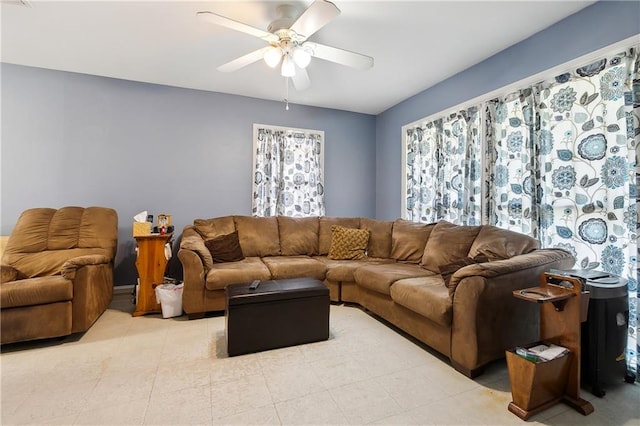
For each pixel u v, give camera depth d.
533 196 2.52
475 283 1.81
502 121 2.86
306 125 4.35
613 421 1.49
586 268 2.22
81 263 2.34
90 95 3.40
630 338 1.94
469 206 3.12
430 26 2.42
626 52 1.98
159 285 2.89
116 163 3.52
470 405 1.60
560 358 1.55
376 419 1.49
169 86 3.70
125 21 2.41
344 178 4.60
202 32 2.55
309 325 2.32
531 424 1.46
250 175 4.07
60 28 2.50
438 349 2.06
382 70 3.22
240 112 4.00
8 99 3.14
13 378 1.80
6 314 2.08
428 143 3.76
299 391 1.71
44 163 3.27
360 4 2.15
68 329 2.25
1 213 3.14
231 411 1.53
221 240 3.28
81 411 1.52
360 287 3.07
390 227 3.74
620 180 2.05
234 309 2.11
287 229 3.81
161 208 3.70
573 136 2.30
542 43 2.47
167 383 1.77
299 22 1.90
